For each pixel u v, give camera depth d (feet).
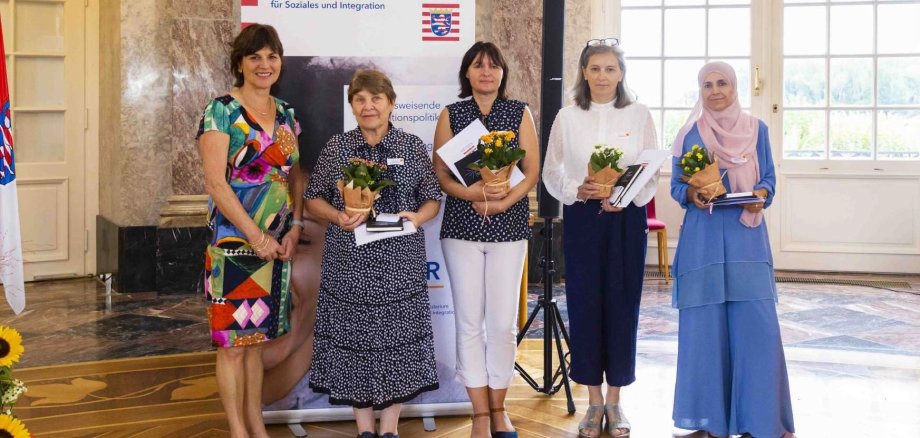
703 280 11.15
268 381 11.95
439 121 11.30
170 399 13.41
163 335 17.69
